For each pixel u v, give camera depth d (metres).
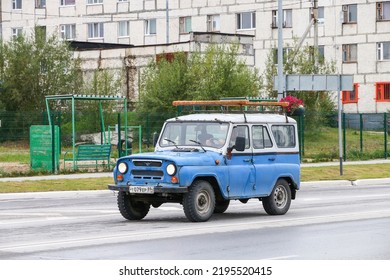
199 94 73.81
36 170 46.88
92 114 70.00
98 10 122.81
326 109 81.69
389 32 105.12
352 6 107.19
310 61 82.75
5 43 84.12
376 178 48.56
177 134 27.44
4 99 80.94
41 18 126.19
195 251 20.08
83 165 49.19
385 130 63.94
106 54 97.12
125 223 26.17
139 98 77.94
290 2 110.25
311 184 45.38
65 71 82.94
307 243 21.42
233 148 26.91
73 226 25.38
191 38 90.69
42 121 63.25
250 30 112.81
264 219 27.12
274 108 55.50
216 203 29.25
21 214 29.16
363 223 25.84
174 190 25.38
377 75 105.75
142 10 119.75
